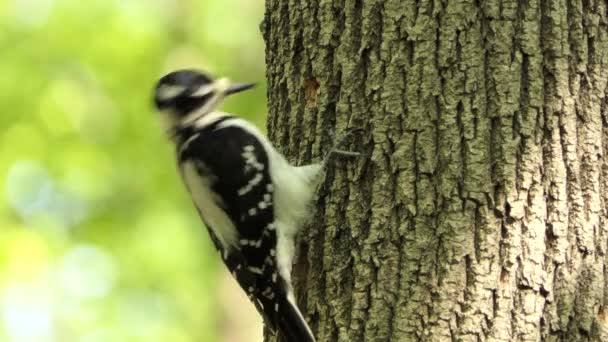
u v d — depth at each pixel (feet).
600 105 31.50
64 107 72.23
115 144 73.56
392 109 31.96
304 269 34.22
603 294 30.94
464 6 31.42
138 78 73.72
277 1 35.86
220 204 35.86
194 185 36.76
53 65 72.64
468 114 31.09
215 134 36.76
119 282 72.54
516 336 30.37
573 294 30.73
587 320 30.63
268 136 37.11
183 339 72.18
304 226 34.19
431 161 31.30
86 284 71.97
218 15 77.41
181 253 73.05
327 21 33.65
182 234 73.51
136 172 74.02
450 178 31.04
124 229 73.05
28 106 71.61
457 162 31.04
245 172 35.32
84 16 73.15
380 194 31.94
